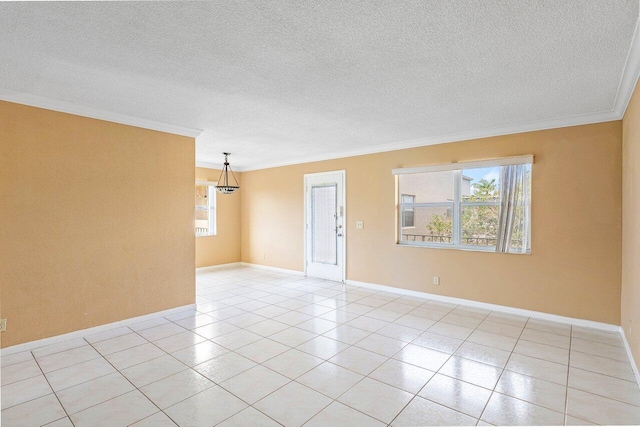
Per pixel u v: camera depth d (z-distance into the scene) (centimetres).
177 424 199
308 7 171
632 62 227
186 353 298
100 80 266
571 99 306
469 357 288
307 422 201
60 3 165
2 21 181
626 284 307
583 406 216
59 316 322
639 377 239
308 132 434
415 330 353
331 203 595
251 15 178
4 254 292
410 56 226
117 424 199
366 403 221
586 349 302
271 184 700
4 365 273
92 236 344
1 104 290
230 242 752
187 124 398
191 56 226
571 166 365
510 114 354
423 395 230
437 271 465
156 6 169
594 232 353
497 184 421
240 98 307
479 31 195
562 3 168
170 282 407
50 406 217
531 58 229
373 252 535
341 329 357
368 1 166
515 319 385
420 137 459
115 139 360
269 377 255
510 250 405
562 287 372
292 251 662
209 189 720
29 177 304
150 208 388
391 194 511
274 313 413
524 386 241
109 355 294
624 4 169
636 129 256
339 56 226
